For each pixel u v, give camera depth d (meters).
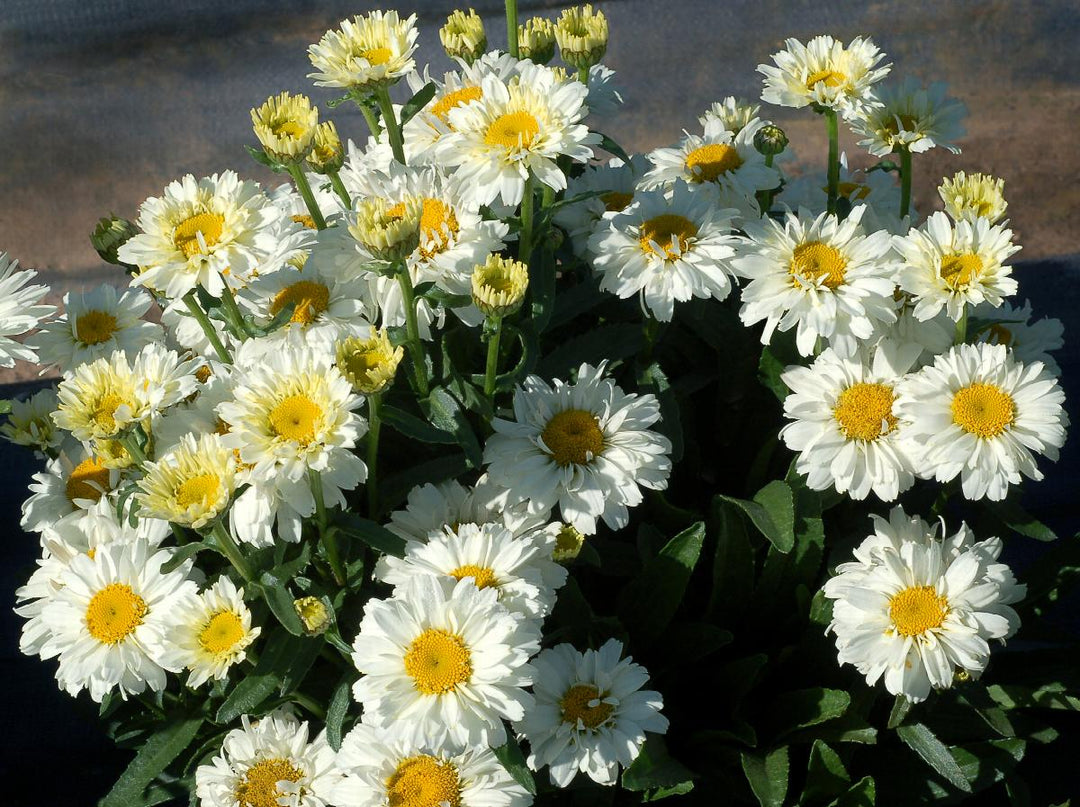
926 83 1.49
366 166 0.99
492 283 0.84
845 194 1.04
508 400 0.94
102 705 0.90
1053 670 0.96
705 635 0.92
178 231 0.85
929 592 0.85
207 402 0.86
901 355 0.89
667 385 0.95
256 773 0.84
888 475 0.88
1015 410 0.86
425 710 0.79
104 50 1.58
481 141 0.87
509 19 0.95
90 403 0.83
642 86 1.50
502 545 0.83
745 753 0.89
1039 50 1.53
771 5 1.58
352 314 0.89
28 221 1.42
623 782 0.85
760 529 0.89
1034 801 0.97
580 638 0.90
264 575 0.84
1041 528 0.93
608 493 0.86
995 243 0.86
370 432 0.85
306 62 1.56
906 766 0.92
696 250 0.90
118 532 0.87
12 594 1.16
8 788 1.06
